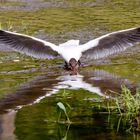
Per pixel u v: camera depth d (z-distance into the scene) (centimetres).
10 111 1055
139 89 1179
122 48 1401
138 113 1025
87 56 1423
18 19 2138
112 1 2553
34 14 2242
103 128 952
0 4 2473
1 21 2098
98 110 1059
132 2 2508
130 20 2081
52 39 1786
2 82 1283
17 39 1383
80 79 1304
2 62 1506
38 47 1401
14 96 1157
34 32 1897
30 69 1423
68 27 1972
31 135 914
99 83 1261
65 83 1265
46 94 1170
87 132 930
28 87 1230
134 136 911
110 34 1394
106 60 1512
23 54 1588
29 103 1106
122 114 1036
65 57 1405
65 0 2592
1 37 1369
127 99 1069
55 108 1068
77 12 2280
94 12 2270
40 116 1020
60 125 966
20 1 2552
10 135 916
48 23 2052
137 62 1484
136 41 1398
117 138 902
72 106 1083
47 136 911
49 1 2564
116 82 1268
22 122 984
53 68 1428
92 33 1869
